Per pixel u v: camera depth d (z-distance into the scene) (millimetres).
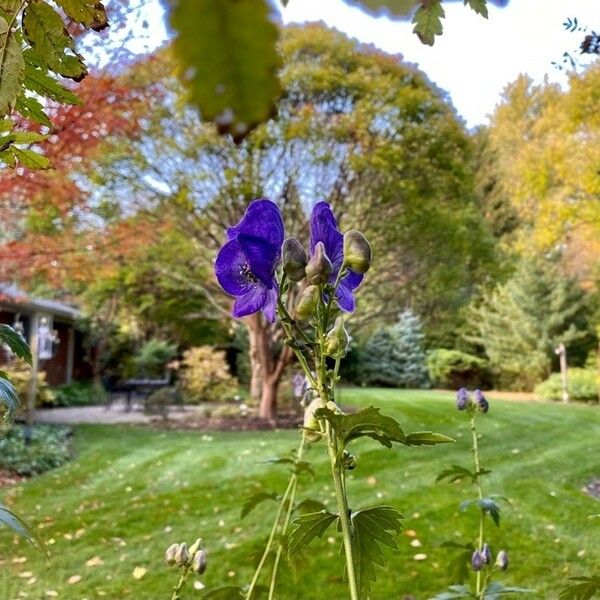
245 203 10969
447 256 12508
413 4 245
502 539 4691
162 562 4473
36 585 4066
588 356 21047
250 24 199
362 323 13773
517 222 21141
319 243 848
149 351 18969
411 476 6910
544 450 8648
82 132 4852
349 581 846
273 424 11852
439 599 1959
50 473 7941
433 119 11188
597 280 18859
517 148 11672
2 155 754
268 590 1697
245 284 862
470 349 23688
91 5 560
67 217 6992
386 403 14570
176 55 202
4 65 514
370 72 10922
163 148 9688
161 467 8016
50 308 16062
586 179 9188
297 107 10711
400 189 11172
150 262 12438
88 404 17500
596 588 1406
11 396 978
